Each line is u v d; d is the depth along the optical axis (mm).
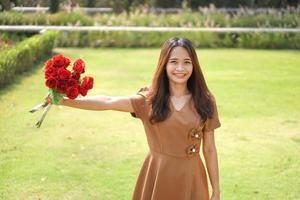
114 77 9922
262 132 6488
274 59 12625
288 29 15008
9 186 4680
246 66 11508
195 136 2844
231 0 20875
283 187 4793
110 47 14359
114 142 5996
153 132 2893
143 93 2918
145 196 2922
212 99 2914
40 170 5078
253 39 14766
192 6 20703
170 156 2859
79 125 6645
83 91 2727
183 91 2885
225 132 6453
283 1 20609
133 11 19156
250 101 8133
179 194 2859
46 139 6035
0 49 10812
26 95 8148
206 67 11289
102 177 4938
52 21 15281
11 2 17812
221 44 14859
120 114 7238
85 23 15523
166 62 2846
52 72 2654
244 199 4520
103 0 20109
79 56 12469
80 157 5473
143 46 14586
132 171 5105
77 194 4547
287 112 7496
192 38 14750
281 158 5555
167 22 15906
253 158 5547
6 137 6055
